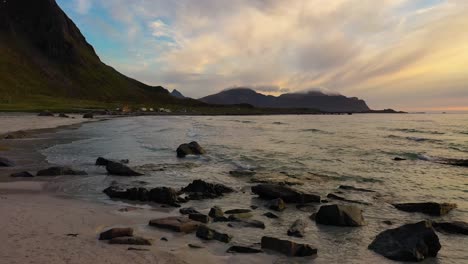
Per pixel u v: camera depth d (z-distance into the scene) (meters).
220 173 23.09
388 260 9.82
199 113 178.38
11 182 18.25
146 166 24.56
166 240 10.35
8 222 11.07
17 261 7.96
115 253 8.84
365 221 13.34
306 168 25.91
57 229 10.72
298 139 50.06
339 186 19.67
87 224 11.54
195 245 9.95
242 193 17.83
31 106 125.12
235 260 9.13
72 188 17.56
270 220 13.42
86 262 8.14
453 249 10.90
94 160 26.22
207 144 40.34
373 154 34.69
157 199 15.53
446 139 53.84
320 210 13.26
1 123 63.28
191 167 24.91
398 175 23.92
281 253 9.77
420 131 73.62
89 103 175.75
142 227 11.62
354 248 10.64
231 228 12.11
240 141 44.69
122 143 38.12
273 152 34.25
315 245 10.83
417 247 10.10
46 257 8.32
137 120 96.00
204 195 16.88
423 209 14.98
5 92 172.38
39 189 17.00
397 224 13.30
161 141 41.44
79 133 49.19
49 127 58.31
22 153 28.80
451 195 18.52
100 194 16.62
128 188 17.75
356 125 100.06
